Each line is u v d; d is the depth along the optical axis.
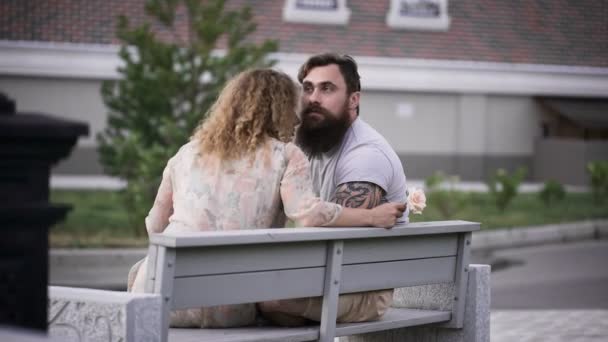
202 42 25.56
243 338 5.55
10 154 4.09
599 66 48.50
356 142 6.95
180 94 25.30
